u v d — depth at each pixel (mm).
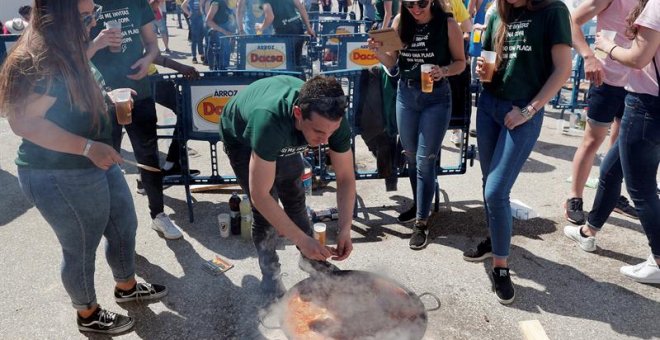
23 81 1842
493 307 2838
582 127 6133
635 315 2764
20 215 3949
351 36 6406
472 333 2623
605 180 3203
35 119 1927
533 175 4707
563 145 5547
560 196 4254
